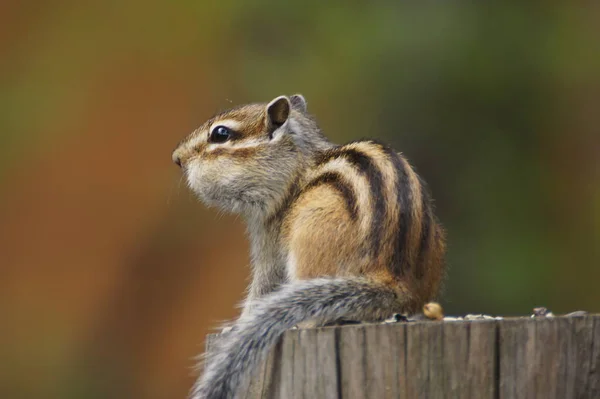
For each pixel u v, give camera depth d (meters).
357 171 7.32
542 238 18.12
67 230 18.95
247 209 8.13
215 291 18.56
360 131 18.11
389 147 7.65
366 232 6.98
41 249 18.84
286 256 7.59
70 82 19.58
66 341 18.64
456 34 18.64
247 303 8.12
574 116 19.11
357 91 18.31
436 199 18.12
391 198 7.04
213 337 6.52
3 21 19.70
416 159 18.17
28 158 19.09
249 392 6.10
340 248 7.05
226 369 6.25
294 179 7.95
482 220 18.11
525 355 5.63
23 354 18.52
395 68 18.42
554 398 5.63
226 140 8.13
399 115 18.34
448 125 18.33
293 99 9.06
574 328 5.69
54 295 18.73
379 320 6.82
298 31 19.00
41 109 19.41
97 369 18.56
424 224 7.16
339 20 18.84
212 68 19.34
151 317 18.73
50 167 19.16
